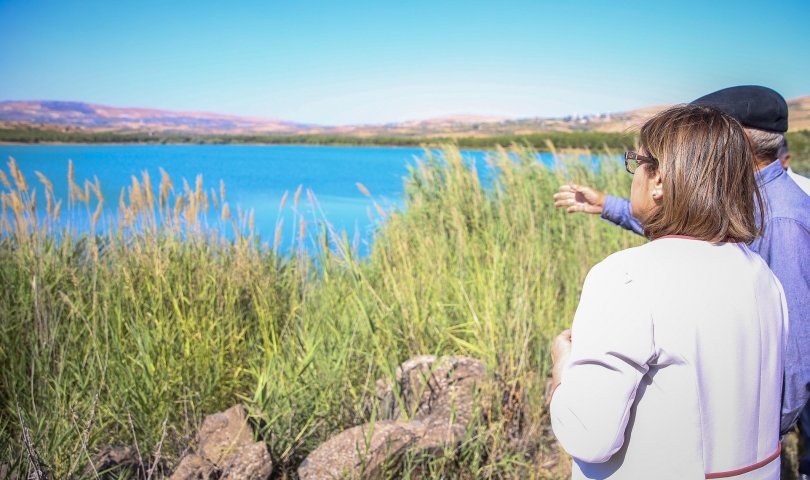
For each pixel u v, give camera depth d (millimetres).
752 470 1287
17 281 4309
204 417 3418
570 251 6223
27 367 3633
